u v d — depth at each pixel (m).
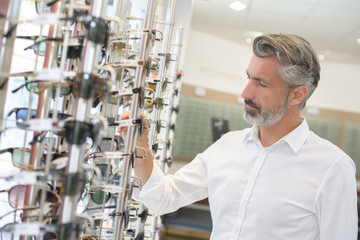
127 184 1.14
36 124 0.76
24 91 1.24
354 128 7.06
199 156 1.75
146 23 1.13
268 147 1.49
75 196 0.78
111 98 1.30
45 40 0.88
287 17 5.35
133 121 1.12
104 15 0.82
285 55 1.36
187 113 6.85
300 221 1.37
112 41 1.28
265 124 1.42
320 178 1.38
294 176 1.41
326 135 7.22
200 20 6.10
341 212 1.30
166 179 1.58
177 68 2.49
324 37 6.03
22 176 0.75
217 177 1.58
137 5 2.30
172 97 2.44
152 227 2.36
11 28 0.88
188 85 6.79
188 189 1.67
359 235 4.54
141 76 1.13
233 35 6.62
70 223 0.76
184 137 6.93
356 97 7.07
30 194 0.91
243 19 5.71
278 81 1.38
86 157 1.14
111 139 1.31
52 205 0.91
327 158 1.39
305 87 1.43
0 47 0.86
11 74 0.84
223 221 1.51
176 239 5.35
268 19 5.55
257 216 1.41
